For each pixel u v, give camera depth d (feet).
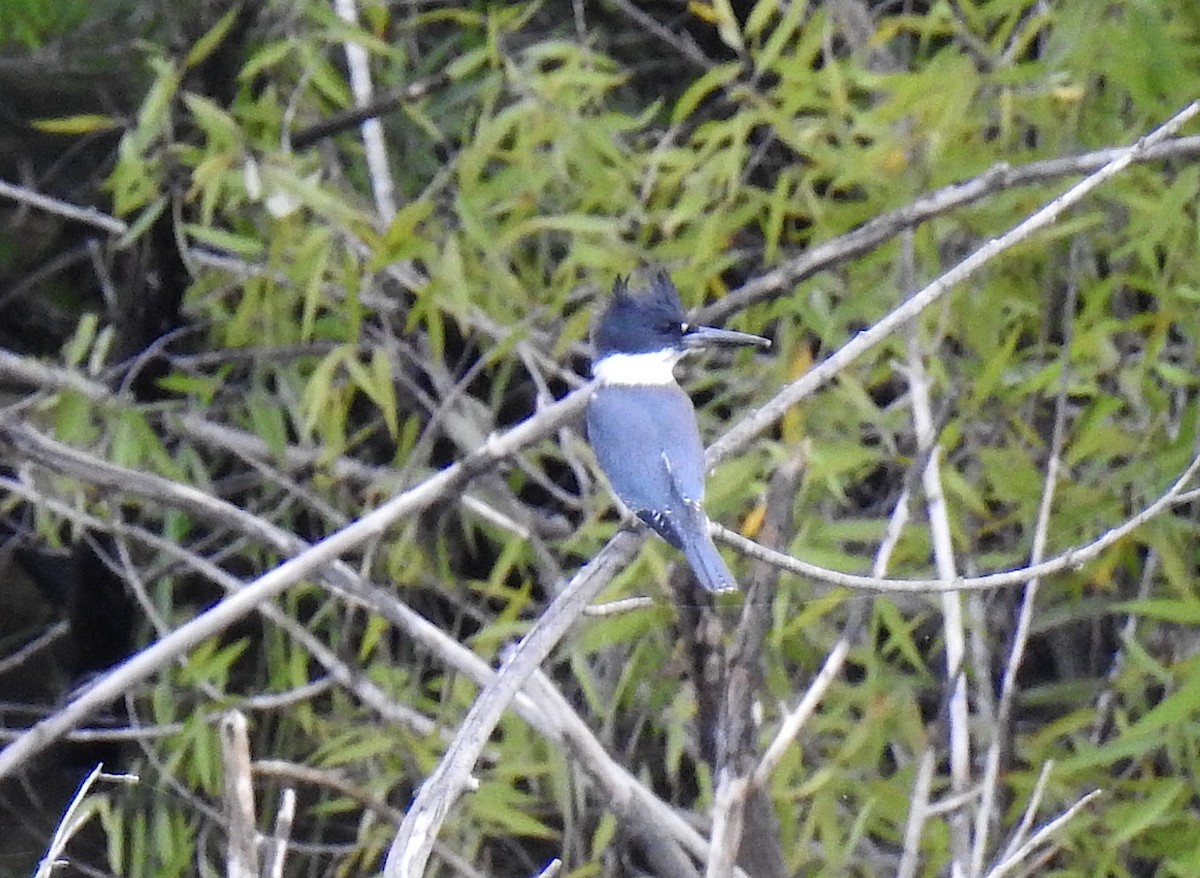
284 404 30.81
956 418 27.94
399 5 33.17
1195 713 26.91
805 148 27.84
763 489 26.68
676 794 28.37
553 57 31.58
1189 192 25.88
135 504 30.89
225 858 30.48
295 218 28.78
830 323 27.89
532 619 30.42
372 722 29.25
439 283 27.12
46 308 35.29
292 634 27.68
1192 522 27.53
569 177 29.40
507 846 30.63
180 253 31.30
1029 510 27.71
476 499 29.43
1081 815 26.21
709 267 28.63
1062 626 31.01
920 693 29.94
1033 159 28.27
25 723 35.40
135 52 33.71
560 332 29.53
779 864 22.81
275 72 31.12
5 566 35.14
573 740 23.70
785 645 27.53
